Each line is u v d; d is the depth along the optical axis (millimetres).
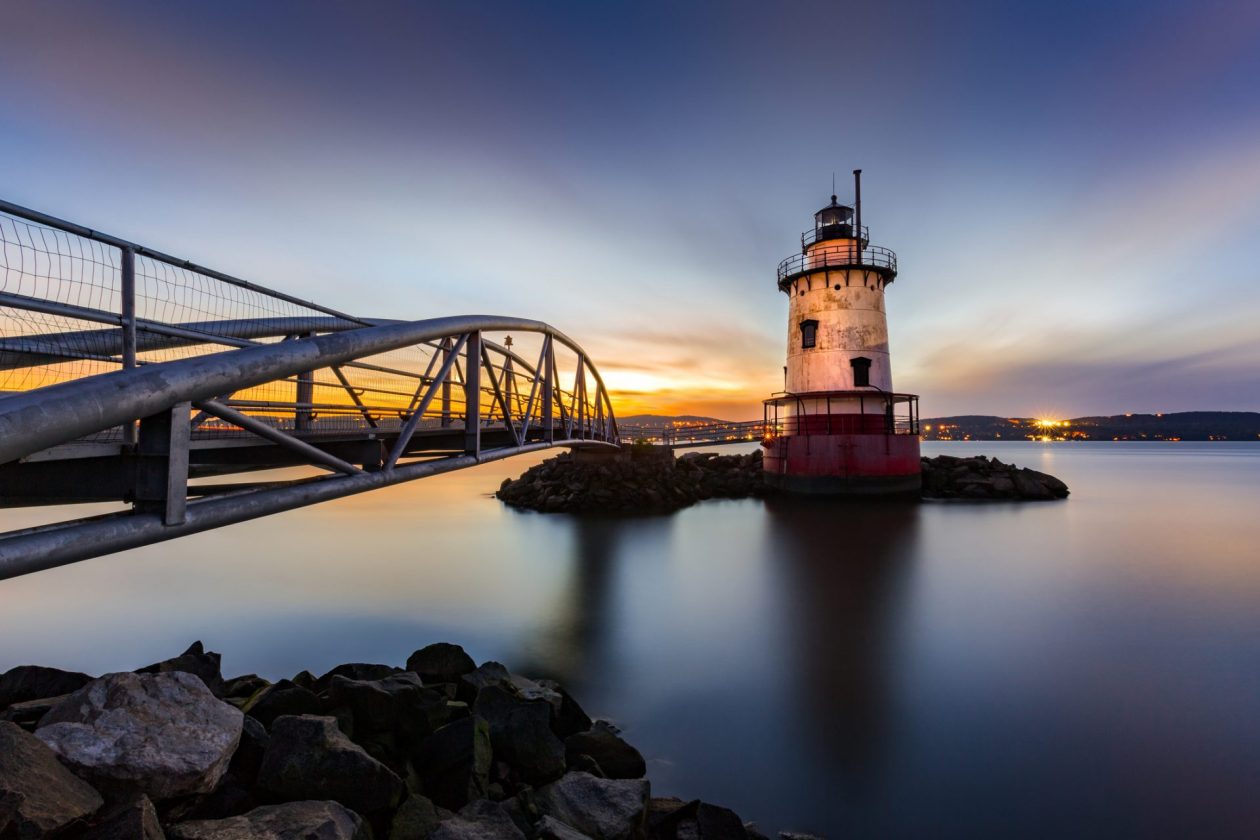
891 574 19500
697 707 9906
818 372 33906
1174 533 27500
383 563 21375
